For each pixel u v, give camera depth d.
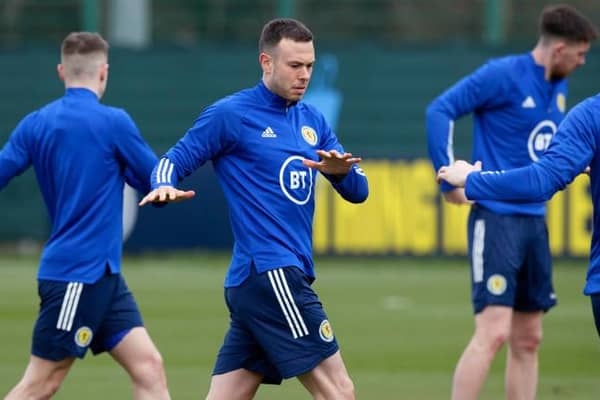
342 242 69.31
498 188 20.64
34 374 24.00
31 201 73.31
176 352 40.91
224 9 80.38
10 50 75.44
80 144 23.88
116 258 24.25
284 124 22.72
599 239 21.16
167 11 80.94
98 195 23.95
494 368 38.88
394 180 69.06
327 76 74.44
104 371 37.62
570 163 20.53
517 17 78.38
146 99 74.75
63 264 23.77
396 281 62.62
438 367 38.41
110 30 80.38
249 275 22.17
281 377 23.02
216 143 22.45
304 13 79.56
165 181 22.05
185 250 70.94
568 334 46.03
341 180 22.83
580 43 28.89
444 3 78.88
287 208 22.36
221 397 23.06
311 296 22.25
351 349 42.03
